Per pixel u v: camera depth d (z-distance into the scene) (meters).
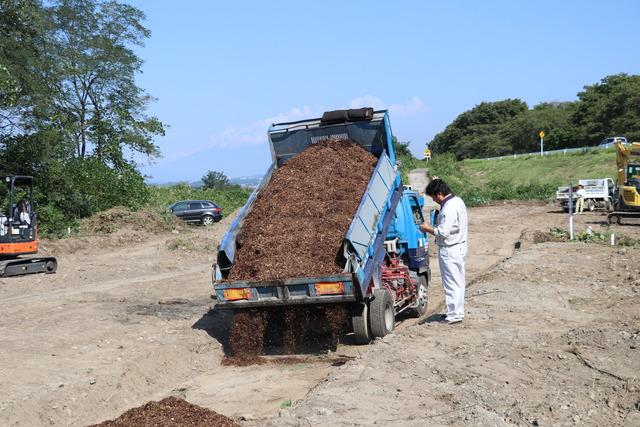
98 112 41.47
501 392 6.46
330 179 10.20
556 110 105.75
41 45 31.42
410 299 11.24
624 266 13.65
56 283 17.03
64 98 38.88
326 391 6.47
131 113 42.78
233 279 9.07
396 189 11.05
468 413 5.78
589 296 10.96
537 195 46.81
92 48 40.47
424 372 7.00
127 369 8.20
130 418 6.25
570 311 9.85
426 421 5.68
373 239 9.46
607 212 34.19
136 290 15.23
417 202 12.48
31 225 18.44
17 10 28.42
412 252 11.61
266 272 8.80
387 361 7.37
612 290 11.29
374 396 6.30
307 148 11.33
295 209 9.77
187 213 35.78
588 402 6.20
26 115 30.27
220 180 64.19
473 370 7.03
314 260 8.84
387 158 10.59
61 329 10.67
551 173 61.81
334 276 8.41
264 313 9.19
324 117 11.08
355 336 9.45
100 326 10.88
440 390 6.44
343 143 11.05
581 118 92.06
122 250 25.58
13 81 27.23
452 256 8.98
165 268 19.61
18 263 17.98
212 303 13.32
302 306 8.98
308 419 5.74
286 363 9.09
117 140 40.88
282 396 7.63
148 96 43.28
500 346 7.84
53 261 18.91
